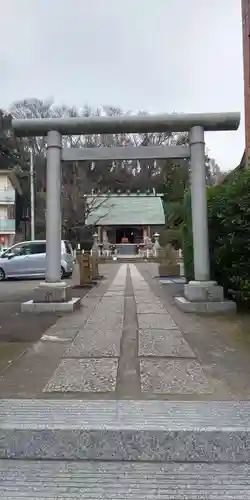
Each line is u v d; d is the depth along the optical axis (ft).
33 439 10.40
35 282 55.93
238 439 10.18
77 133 28.73
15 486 8.98
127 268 86.94
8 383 13.92
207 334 20.80
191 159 28.30
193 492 8.69
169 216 134.41
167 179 154.10
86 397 12.60
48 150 28.48
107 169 185.57
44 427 10.44
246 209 25.08
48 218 28.71
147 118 27.84
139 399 12.38
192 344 18.86
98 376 14.53
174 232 90.27
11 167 148.36
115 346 18.62
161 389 13.24
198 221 28.22
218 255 29.01
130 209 157.38
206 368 15.35
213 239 30.37
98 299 34.76
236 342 19.17
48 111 152.66
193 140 28.07
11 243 130.21
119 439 10.30
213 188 31.65
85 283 47.88
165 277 57.77
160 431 10.27
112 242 163.73
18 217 143.95
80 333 21.35
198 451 10.19
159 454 10.22
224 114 27.86
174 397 12.54
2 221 128.67
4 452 10.39
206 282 27.94
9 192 129.08
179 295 36.76
